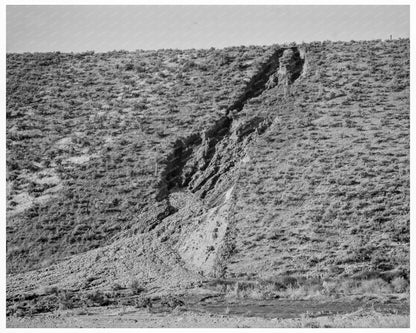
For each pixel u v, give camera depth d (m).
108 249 52.53
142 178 60.00
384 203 52.94
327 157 58.84
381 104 66.25
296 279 46.03
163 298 43.78
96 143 65.69
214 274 47.81
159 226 54.66
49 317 40.28
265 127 64.69
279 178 56.94
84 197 58.34
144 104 71.25
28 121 70.31
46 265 51.56
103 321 38.47
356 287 45.00
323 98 67.94
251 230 51.50
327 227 50.94
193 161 62.00
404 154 58.47
